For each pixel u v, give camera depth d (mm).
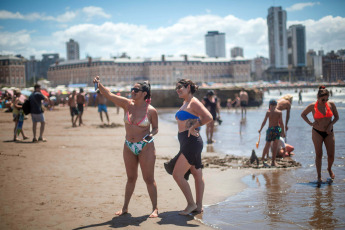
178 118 5270
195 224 4848
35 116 13219
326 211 5266
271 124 8992
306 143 12391
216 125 21547
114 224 4809
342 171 7902
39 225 4742
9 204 5660
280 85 160875
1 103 36969
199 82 187500
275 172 8148
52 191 6441
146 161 5094
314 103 7168
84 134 16422
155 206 5207
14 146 12141
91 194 6273
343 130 14898
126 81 180250
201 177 5500
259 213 5289
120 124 20844
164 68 182125
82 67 183750
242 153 11227
